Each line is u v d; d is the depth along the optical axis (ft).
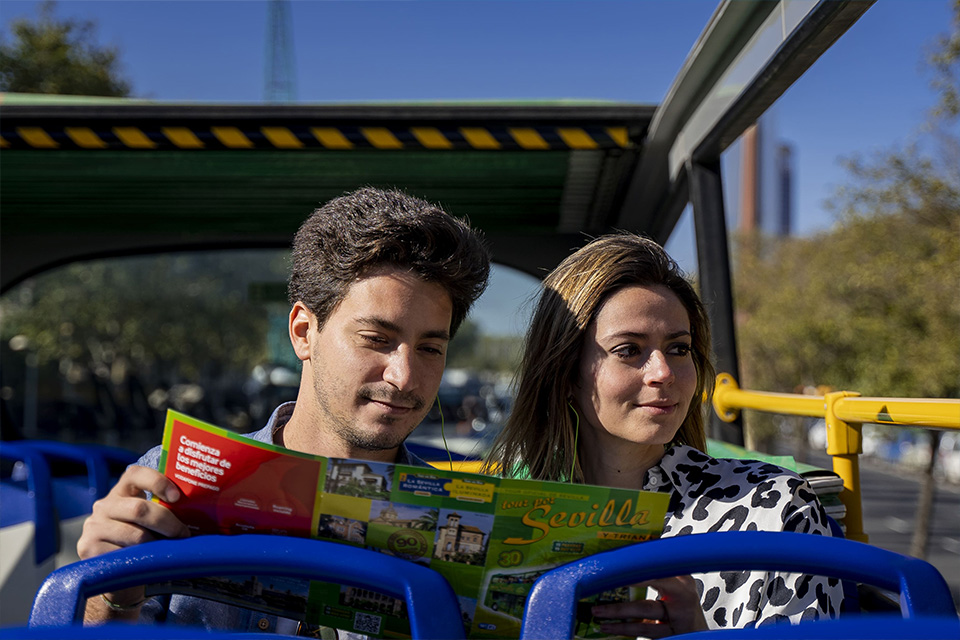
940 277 45.42
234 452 4.00
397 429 5.26
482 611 4.01
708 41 7.95
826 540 3.80
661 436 5.71
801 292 78.33
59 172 11.84
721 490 5.66
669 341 5.77
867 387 56.08
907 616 3.66
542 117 10.30
